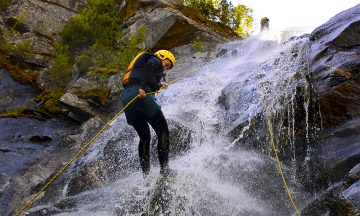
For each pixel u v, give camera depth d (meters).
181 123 7.62
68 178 7.55
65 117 10.47
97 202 6.48
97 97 10.11
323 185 5.73
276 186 6.02
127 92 5.97
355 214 4.30
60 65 11.28
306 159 6.11
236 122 7.17
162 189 5.97
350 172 4.95
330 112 6.21
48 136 9.58
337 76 6.25
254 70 8.50
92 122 9.59
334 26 7.19
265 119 6.73
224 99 8.16
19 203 7.31
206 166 6.44
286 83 6.90
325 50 6.82
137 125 6.11
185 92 9.05
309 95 6.46
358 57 6.36
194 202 5.87
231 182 6.20
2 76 11.97
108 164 7.48
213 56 11.43
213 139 7.32
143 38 11.28
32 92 11.57
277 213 5.71
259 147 6.64
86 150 8.41
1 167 8.41
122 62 10.77
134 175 7.06
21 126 10.09
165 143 6.09
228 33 13.97
